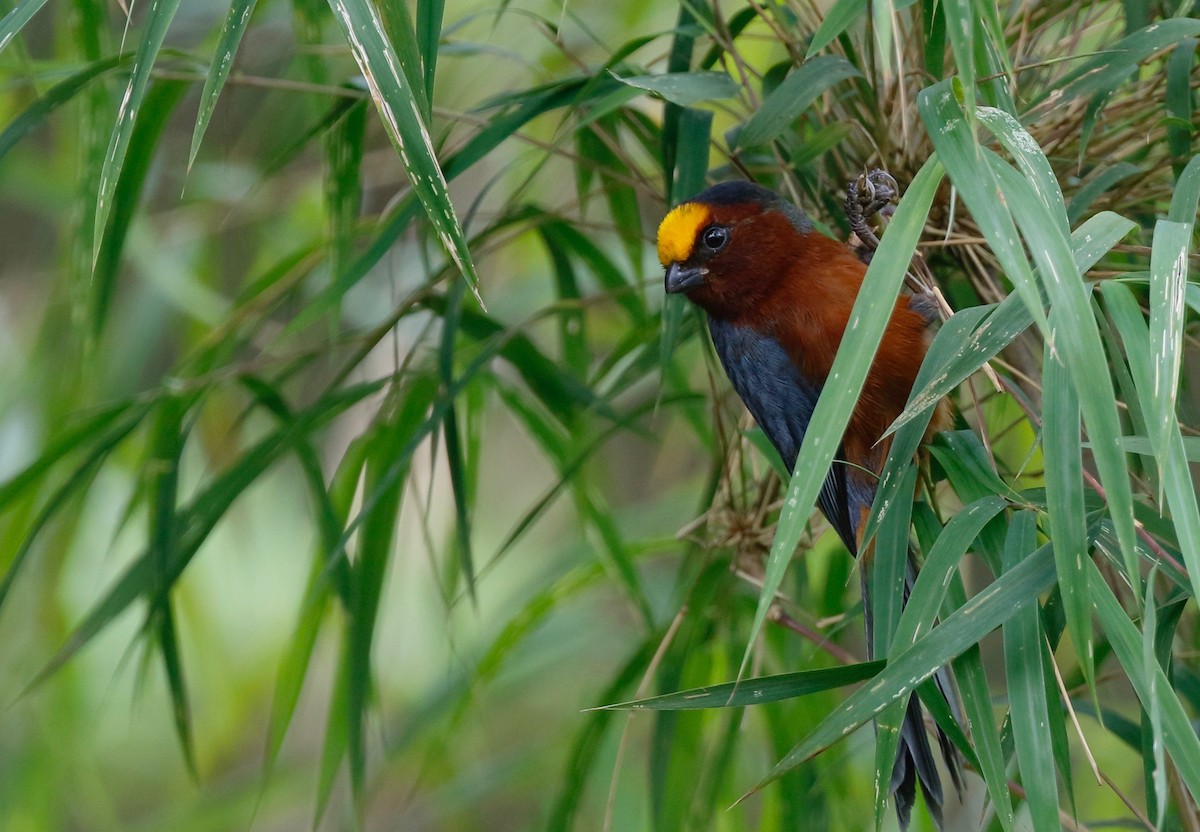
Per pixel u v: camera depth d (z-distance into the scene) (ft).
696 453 41.45
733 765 31.14
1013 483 23.79
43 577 32.24
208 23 36.76
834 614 29.84
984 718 16.19
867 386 23.35
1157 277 15.08
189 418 29.94
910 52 23.97
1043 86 24.67
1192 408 24.41
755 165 26.23
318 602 28.14
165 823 38.32
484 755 42.11
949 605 18.31
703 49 36.50
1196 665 26.17
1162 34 20.22
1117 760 34.27
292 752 45.80
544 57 34.96
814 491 14.90
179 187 38.37
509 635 30.53
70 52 33.40
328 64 29.99
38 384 35.04
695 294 25.23
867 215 23.62
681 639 27.58
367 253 24.14
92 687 37.50
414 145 16.24
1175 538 18.10
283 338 23.99
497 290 39.32
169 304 35.88
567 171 38.60
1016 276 14.48
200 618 39.93
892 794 20.13
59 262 35.22
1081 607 14.61
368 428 27.63
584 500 29.32
